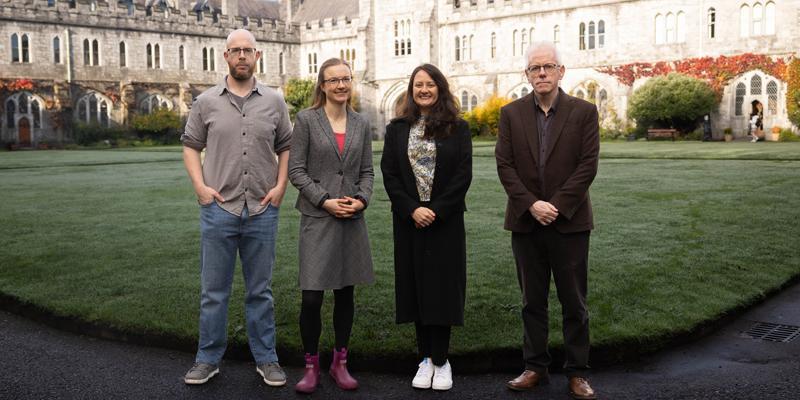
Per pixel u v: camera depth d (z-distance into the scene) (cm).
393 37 4866
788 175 1534
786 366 504
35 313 626
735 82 3572
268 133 498
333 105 500
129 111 4678
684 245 837
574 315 466
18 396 460
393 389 478
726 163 1902
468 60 4578
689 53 3722
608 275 702
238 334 550
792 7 3372
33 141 4375
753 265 743
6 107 4294
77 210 1218
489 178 1652
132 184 1692
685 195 1251
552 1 4175
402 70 4834
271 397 465
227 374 507
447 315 469
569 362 465
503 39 4403
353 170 499
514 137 484
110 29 4650
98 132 4469
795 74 3331
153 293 661
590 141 467
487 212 1122
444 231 479
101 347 559
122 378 495
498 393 469
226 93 495
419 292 478
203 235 496
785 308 638
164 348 555
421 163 488
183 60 4972
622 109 3975
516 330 546
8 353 543
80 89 4562
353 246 495
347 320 493
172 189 1562
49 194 1473
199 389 477
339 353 486
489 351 506
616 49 3978
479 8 4488
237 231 494
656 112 3550
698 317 575
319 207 481
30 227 1032
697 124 3625
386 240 911
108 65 4669
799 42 3362
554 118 475
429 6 4638
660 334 538
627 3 3906
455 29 4622
